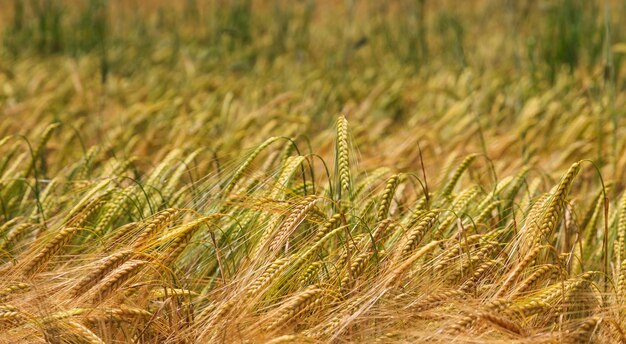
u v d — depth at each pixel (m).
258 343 2.70
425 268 3.14
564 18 9.67
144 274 2.98
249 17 12.64
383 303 2.91
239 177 3.61
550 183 4.94
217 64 11.16
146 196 3.67
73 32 11.52
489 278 3.17
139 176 4.72
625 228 3.69
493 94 8.75
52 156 5.59
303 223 3.60
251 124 6.48
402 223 3.55
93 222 3.64
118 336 2.88
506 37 11.22
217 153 5.45
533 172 5.44
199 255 3.48
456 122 7.34
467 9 13.94
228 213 3.58
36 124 6.83
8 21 13.45
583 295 2.95
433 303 2.83
